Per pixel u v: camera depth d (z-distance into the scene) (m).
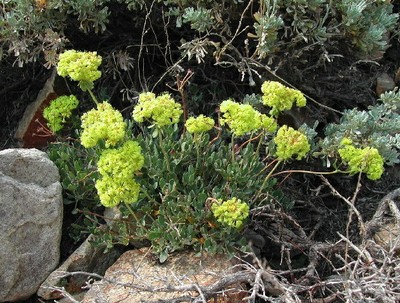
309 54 0.93
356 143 0.83
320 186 0.83
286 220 0.82
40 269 0.75
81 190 0.79
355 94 0.97
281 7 0.90
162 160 0.76
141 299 0.62
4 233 0.72
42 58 0.98
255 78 0.94
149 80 0.98
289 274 0.75
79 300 0.74
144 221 0.73
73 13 0.94
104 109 0.67
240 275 0.63
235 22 0.93
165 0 0.95
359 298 0.60
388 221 0.79
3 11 0.89
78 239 0.79
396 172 0.91
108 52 0.98
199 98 0.94
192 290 0.62
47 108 0.84
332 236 0.84
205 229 0.71
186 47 0.88
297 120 0.91
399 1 1.10
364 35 0.91
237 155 0.80
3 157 0.74
